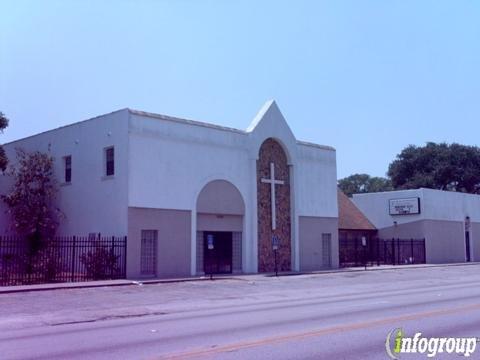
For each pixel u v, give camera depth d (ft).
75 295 71.15
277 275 104.53
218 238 105.91
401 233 165.58
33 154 107.96
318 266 124.06
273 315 47.93
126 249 90.22
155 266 94.27
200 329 40.16
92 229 98.02
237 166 109.09
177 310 56.75
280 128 118.01
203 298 69.15
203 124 103.76
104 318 51.78
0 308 59.47
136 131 93.35
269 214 114.42
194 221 100.07
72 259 92.38
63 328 45.16
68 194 104.83
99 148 98.68
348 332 37.01
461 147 256.73
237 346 32.40
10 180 116.67
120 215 92.22
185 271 97.66
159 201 95.20
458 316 44.45
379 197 170.50
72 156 105.19
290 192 119.65
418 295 66.18
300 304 58.18
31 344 36.04
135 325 44.86
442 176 251.39
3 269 90.48
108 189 95.45
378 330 37.76
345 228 154.92
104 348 33.32
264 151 115.55
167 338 36.37
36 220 103.24
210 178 103.86
